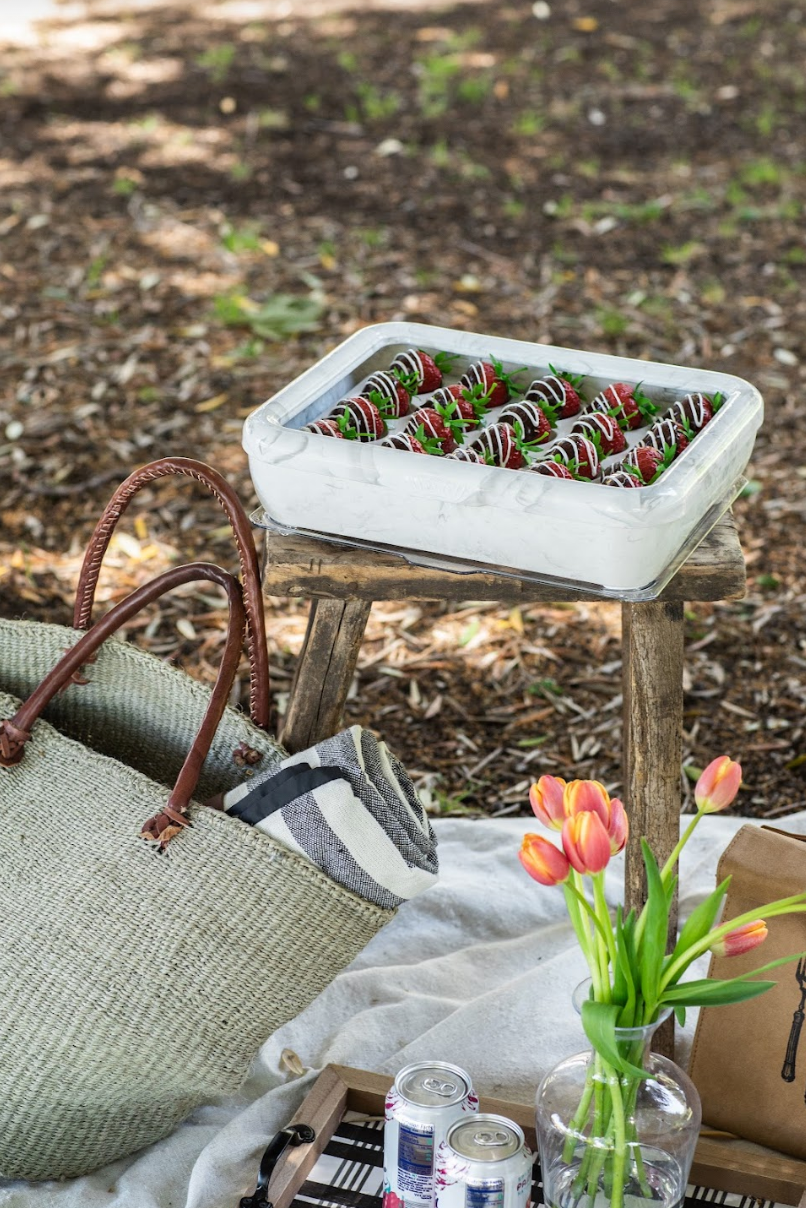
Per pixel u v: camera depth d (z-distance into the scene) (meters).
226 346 3.87
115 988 1.41
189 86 5.91
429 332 1.69
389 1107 1.37
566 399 1.59
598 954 1.25
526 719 2.58
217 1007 1.43
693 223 4.68
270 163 5.13
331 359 1.60
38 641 1.63
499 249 4.49
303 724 1.69
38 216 4.64
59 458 3.35
